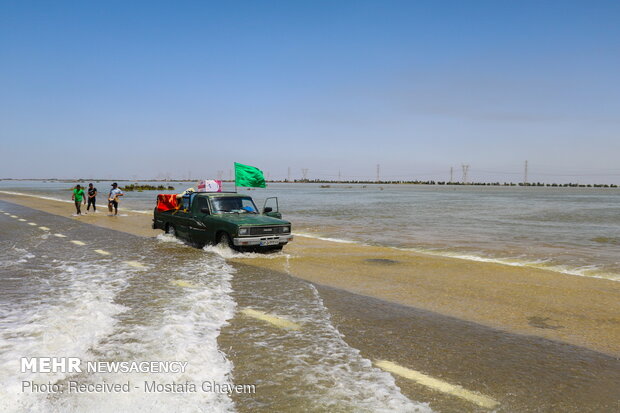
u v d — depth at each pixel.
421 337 4.79
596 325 5.30
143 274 7.86
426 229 17.86
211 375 3.62
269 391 3.38
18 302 5.73
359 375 3.72
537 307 6.09
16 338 4.30
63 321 4.84
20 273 7.82
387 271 8.66
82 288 6.62
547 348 4.50
